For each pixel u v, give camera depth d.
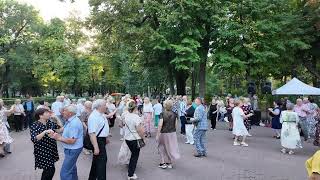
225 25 28.89
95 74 53.69
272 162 11.45
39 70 45.53
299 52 32.19
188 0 28.38
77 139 7.20
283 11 30.80
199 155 12.31
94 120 7.55
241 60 29.27
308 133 16.94
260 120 24.62
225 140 16.59
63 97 16.58
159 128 10.34
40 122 7.21
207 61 33.56
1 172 9.84
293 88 22.75
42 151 7.16
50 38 47.16
